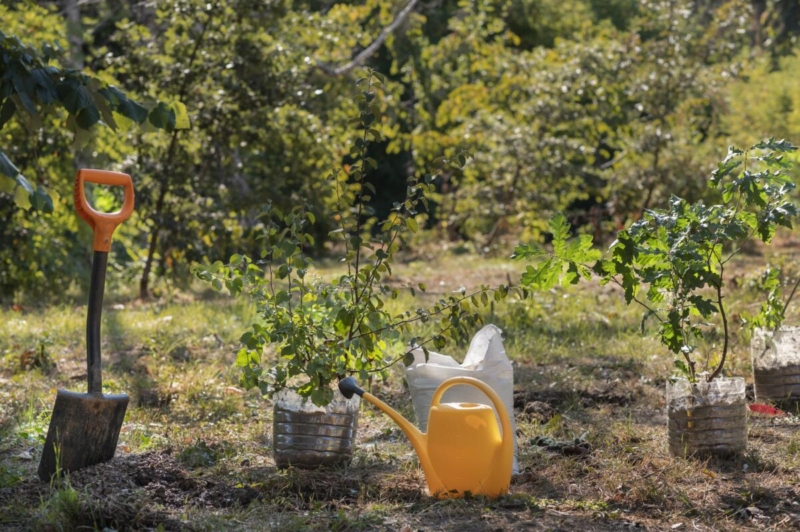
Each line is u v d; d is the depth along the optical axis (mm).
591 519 3994
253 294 4988
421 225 24781
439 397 4355
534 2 32031
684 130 21188
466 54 25562
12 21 13156
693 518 4043
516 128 21078
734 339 8250
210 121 13594
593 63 21234
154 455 4816
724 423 4902
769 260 13625
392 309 10477
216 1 13727
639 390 6773
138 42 14094
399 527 3891
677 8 21797
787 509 4145
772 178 5109
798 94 22938
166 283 13992
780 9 33219
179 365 7777
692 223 4984
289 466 4734
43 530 3770
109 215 4570
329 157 15508
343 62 19953
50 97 5488
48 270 14570
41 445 5199
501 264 18188
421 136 23109
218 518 3939
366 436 5613
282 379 4754
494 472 4258
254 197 15219
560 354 8203
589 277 5043
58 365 7934
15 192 5980
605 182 26141
